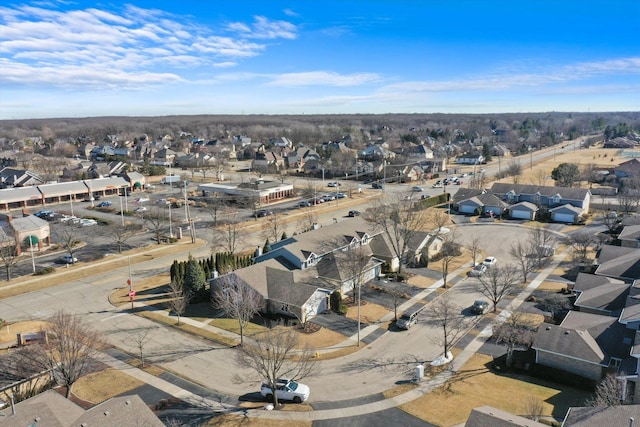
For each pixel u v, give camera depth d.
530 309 54.56
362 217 78.88
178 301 51.84
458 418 34.31
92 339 41.38
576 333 41.84
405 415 35.03
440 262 72.50
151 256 76.38
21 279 66.00
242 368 42.19
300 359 40.44
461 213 105.62
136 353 45.06
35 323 51.88
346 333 49.41
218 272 61.97
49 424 29.02
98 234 88.44
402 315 52.38
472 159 192.38
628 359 38.50
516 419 29.94
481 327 50.53
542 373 40.38
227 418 34.91
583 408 30.78
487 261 70.44
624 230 74.75
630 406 29.34
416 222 78.19
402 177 149.00
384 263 67.19
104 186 127.00
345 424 34.12
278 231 88.19
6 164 182.38
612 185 129.75
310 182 141.25
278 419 34.78
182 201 117.19
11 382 37.41
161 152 198.62
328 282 56.84
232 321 51.94
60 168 165.25
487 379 40.19
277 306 53.53
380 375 41.06
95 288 62.62
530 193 105.50
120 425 29.30
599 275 57.94
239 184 125.50
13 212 105.88
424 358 44.19
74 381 37.50
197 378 40.66
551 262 71.44
